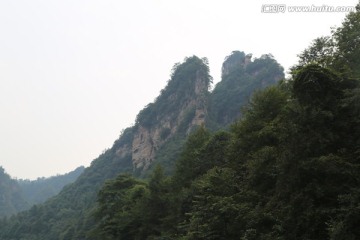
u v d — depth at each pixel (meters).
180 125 133.00
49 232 128.12
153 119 153.62
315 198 17.08
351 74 20.42
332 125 18.70
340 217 15.37
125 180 54.97
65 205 151.50
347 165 16.67
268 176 22.03
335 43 26.39
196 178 33.84
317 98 18.88
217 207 22.05
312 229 16.50
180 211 32.19
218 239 22.03
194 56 163.25
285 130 18.77
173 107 146.62
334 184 17.03
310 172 17.22
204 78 146.50
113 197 52.78
